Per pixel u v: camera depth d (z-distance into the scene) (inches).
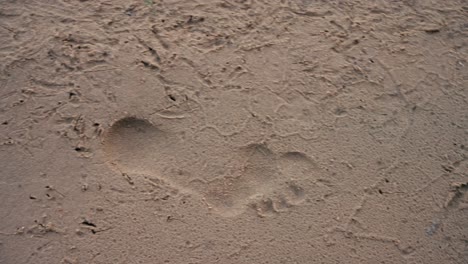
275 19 38.8
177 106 35.0
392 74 37.4
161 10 38.4
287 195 33.0
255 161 33.9
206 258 31.3
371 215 32.9
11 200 31.9
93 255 31.1
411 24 39.7
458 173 34.5
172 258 31.2
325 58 37.6
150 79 35.8
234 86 36.0
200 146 34.0
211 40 37.5
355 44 38.4
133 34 37.3
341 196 33.2
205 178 33.2
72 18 37.6
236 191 33.0
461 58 38.7
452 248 32.5
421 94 36.9
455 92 37.3
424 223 32.9
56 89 35.0
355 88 36.6
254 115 35.1
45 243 31.2
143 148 33.7
